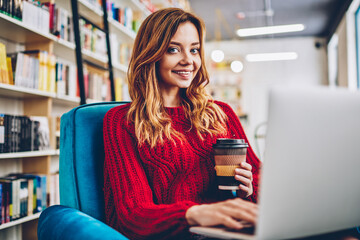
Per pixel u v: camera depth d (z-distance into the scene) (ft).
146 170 3.16
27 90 6.84
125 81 12.45
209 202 3.19
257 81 28.37
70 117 3.32
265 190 1.57
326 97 1.70
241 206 1.87
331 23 24.49
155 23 3.43
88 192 3.15
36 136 7.11
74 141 3.25
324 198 1.74
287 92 1.59
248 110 28.19
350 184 1.80
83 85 6.34
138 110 3.34
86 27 8.85
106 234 2.27
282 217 1.62
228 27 26.03
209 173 3.27
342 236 2.27
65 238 2.40
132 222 2.42
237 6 21.49
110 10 10.03
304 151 1.63
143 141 3.13
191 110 3.62
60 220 2.71
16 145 6.56
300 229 1.70
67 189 3.24
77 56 6.34
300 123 1.62
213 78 28.27
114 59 10.43
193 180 3.16
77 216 2.73
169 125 3.29
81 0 8.34
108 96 9.98
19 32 7.06
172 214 2.18
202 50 3.67
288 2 20.75
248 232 1.76
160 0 12.90
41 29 7.23
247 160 3.58
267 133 1.57
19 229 7.49
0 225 6.01
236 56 28.40
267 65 28.43
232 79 28.22
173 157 3.15
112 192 3.01
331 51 26.68
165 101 3.66
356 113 1.78
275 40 28.50
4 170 7.44
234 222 1.80
